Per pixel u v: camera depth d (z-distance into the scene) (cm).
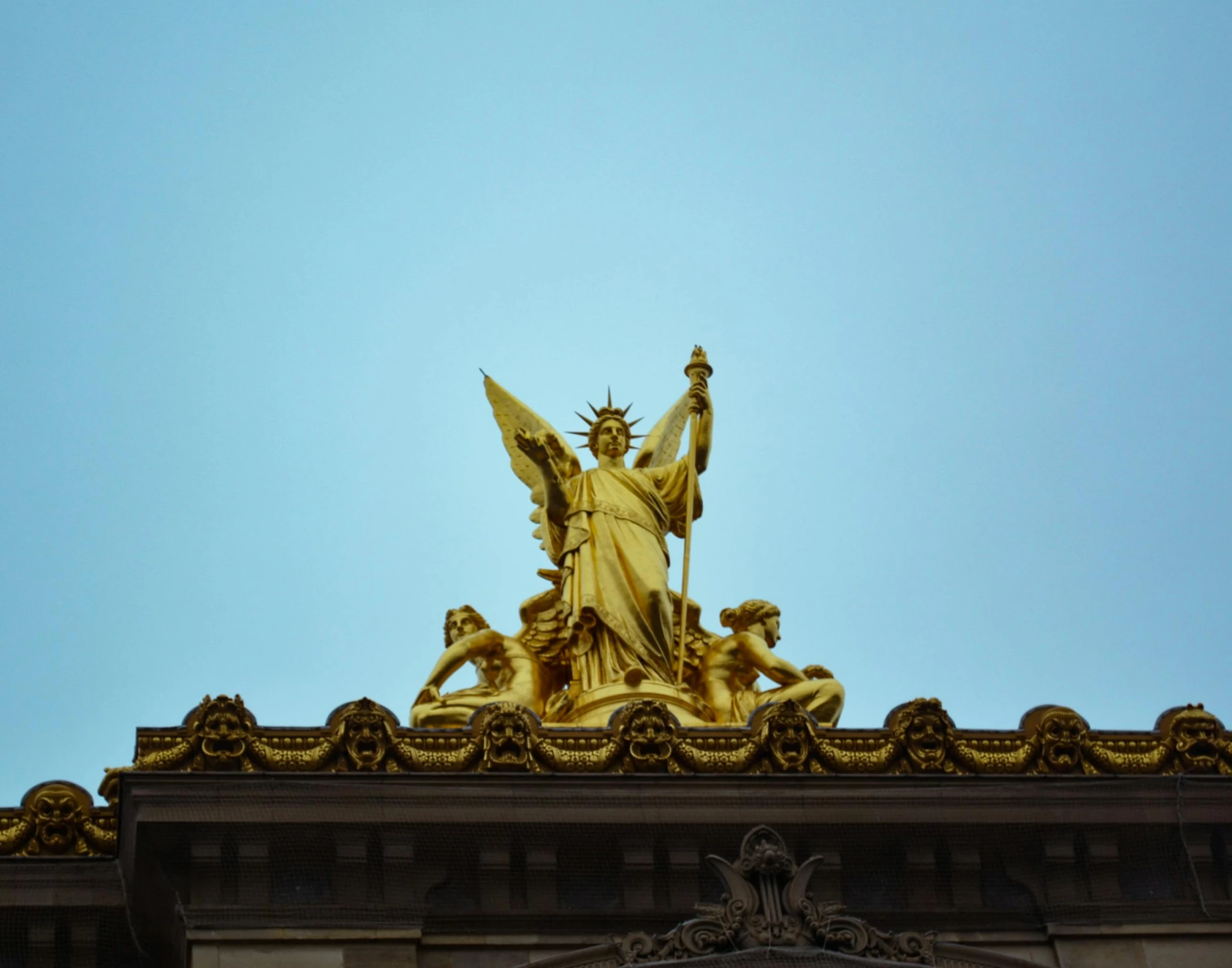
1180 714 3497
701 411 4359
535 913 3262
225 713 3328
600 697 3828
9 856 3312
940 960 3244
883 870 3344
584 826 3294
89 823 3359
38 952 3281
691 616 4097
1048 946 3312
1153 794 3403
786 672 3938
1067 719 3459
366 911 3225
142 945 3284
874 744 3425
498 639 3988
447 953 3222
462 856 3278
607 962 3195
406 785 3288
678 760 3369
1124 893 3362
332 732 3334
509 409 4450
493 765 3328
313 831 3253
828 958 3188
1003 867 3362
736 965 3167
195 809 3238
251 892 3234
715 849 3319
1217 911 3344
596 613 3953
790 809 3331
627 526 4103
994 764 3412
